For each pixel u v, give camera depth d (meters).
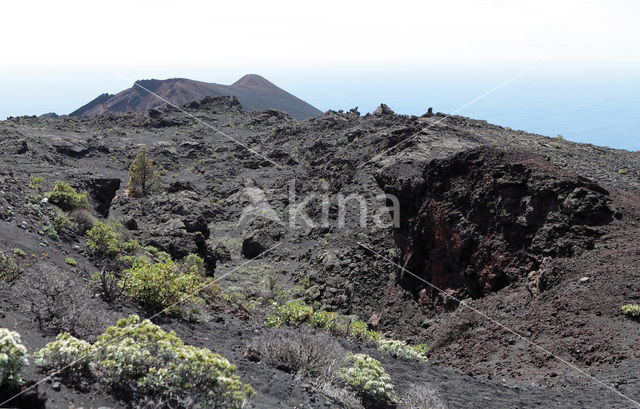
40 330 6.23
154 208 42.19
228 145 82.81
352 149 61.97
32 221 14.70
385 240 32.75
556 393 9.05
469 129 50.06
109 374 4.98
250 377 6.80
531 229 18.73
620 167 34.47
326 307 25.86
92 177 28.66
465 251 20.97
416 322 21.70
